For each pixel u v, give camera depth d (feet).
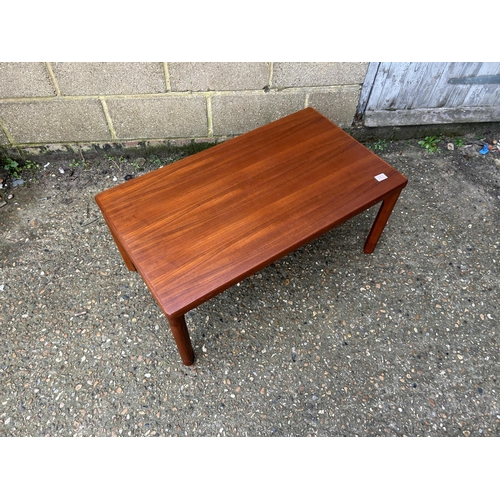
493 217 7.84
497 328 6.34
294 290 6.71
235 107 8.15
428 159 8.97
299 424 5.51
